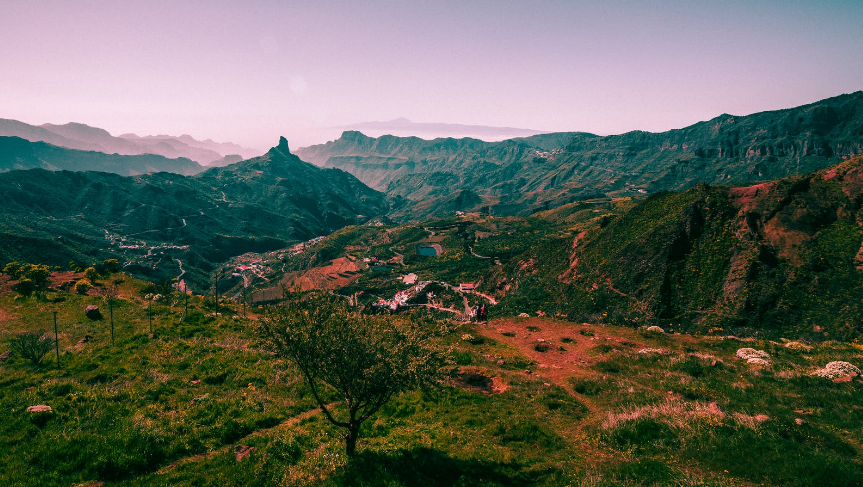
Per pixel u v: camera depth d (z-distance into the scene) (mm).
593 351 36812
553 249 146500
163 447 17422
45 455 15688
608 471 15328
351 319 17234
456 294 167250
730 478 14203
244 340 38281
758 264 81062
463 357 34125
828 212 83438
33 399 21297
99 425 18797
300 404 24469
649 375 28891
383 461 16234
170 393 24891
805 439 16812
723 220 95438
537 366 33062
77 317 45500
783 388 24172
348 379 16328
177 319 44938
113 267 79875
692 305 83375
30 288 56844
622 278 100562
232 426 20359
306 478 14914
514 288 139750
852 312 64062
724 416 19344
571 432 20672
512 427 20766
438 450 17953
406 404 24531
